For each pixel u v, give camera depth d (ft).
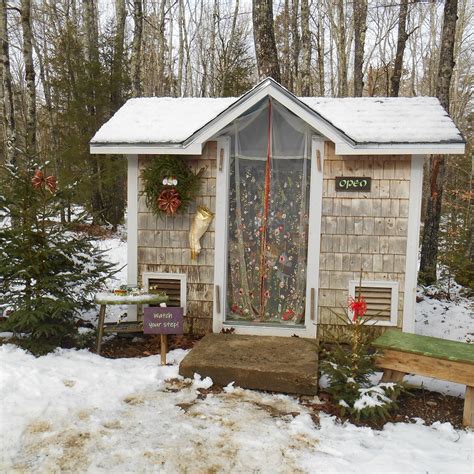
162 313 16.53
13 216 17.12
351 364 13.96
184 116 20.45
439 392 15.15
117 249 38.93
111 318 22.17
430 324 23.44
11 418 12.35
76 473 10.34
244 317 19.94
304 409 13.69
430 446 11.83
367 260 18.65
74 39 51.11
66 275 17.31
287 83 58.95
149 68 76.89
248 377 14.87
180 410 13.34
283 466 10.77
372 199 18.48
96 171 47.60
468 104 90.74
